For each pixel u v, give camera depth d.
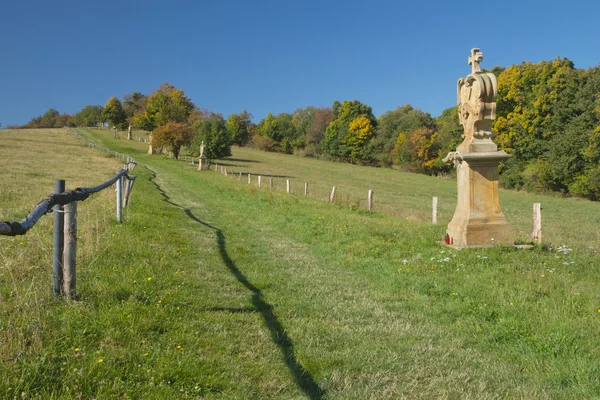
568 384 3.85
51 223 9.13
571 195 47.31
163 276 6.57
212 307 5.58
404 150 75.88
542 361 4.28
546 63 50.94
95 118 142.00
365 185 52.47
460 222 9.62
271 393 3.62
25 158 41.28
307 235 12.10
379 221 15.27
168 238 9.98
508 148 53.19
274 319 5.39
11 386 3.12
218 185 28.86
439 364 4.27
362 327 5.27
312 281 7.44
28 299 4.51
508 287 6.45
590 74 46.53
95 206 12.41
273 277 7.58
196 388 3.49
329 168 75.38
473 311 5.70
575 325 4.89
